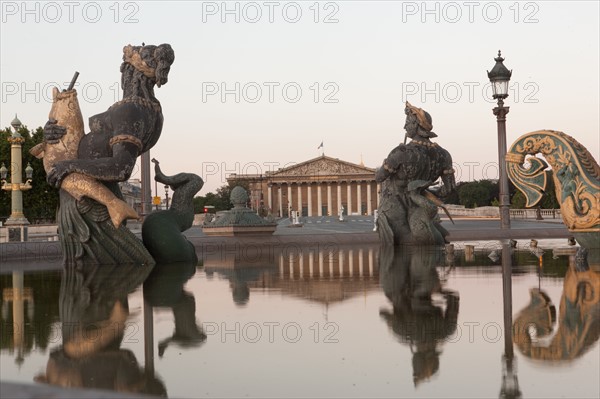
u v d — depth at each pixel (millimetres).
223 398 3975
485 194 125375
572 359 4770
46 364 4906
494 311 7016
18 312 7629
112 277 12164
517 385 4125
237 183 135000
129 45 15219
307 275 11984
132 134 14711
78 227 14852
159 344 5613
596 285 9102
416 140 21547
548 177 13086
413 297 8367
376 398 3938
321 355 5129
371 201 166875
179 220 16281
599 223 12359
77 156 15039
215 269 13742
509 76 26500
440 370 4562
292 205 167500
